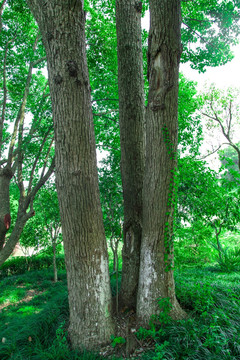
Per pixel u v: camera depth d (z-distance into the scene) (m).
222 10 6.20
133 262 3.83
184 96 8.02
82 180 2.99
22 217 6.80
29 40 8.65
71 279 3.14
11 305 6.15
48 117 6.42
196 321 3.25
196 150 7.92
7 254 6.60
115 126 7.86
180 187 6.36
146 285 3.36
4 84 7.71
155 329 3.22
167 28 3.00
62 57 2.81
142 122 3.99
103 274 3.19
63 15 2.73
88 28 7.76
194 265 7.84
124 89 3.91
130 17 3.88
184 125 7.81
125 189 3.99
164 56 3.07
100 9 7.51
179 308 3.49
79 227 3.02
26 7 7.60
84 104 2.97
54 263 8.55
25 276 9.21
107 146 7.96
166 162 3.23
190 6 6.73
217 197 6.61
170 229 3.38
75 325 3.14
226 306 3.65
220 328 2.99
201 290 3.82
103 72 7.59
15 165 7.70
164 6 2.95
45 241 10.34
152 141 3.26
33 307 5.65
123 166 4.02
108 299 3.22
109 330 3.16
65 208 3.04
